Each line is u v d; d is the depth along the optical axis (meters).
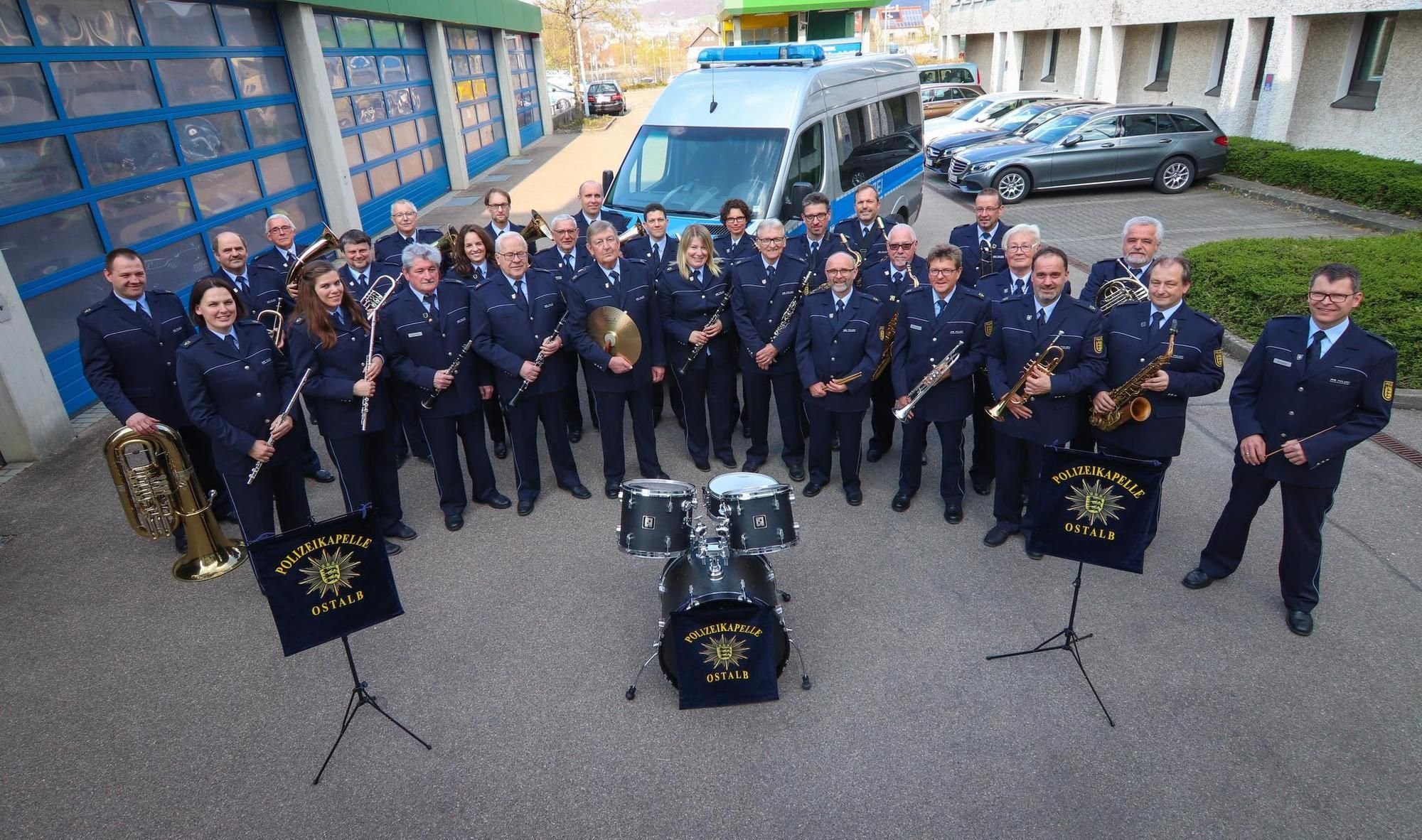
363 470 5.30
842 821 3.47
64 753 3.96
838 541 5.48
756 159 8.03
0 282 6.41
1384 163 13.27
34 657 4.60
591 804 3.59
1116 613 4.68
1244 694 4.06
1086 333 4.80
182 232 9.52
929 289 5.34
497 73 23.09
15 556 5.54
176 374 4.63
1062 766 3.69
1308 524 4.30
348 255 6.14
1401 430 6.51
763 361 5.79
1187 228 12.89
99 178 8.25
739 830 3.45
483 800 3.63
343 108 13.85
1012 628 4.60
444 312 5.38
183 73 9.77
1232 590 4.85
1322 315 4.02
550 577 5.21
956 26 34.12
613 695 4.21
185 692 4.32
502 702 4.18
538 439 7.31
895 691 4.17
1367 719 3.88
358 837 3.47
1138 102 22.73
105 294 8.21
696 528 4.14
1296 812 3.43
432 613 4.88
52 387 6.89
